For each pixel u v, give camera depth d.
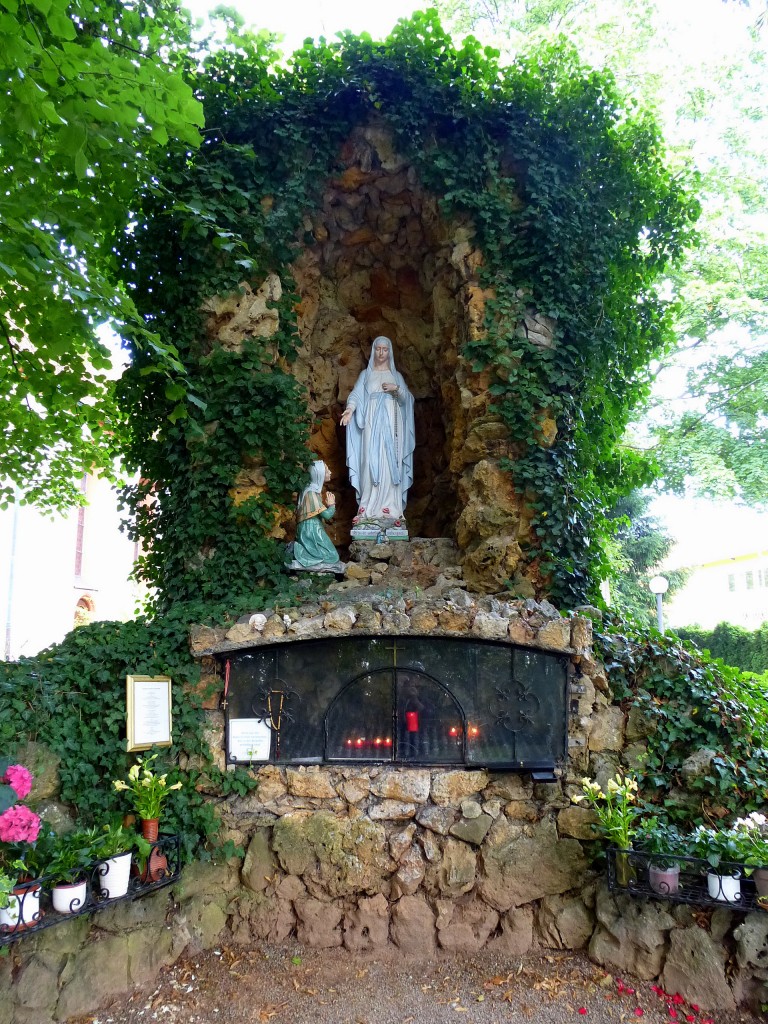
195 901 5.32
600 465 8.20
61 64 4.44
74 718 5.12
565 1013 4.55
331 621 5.64
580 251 7.50
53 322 5.48
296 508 7.47
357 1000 4.73
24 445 8.15
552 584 6.71
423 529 8.99
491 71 7.51
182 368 5.86
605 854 5.04
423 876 5.36
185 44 7.10
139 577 8.00
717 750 5.54
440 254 8.00
